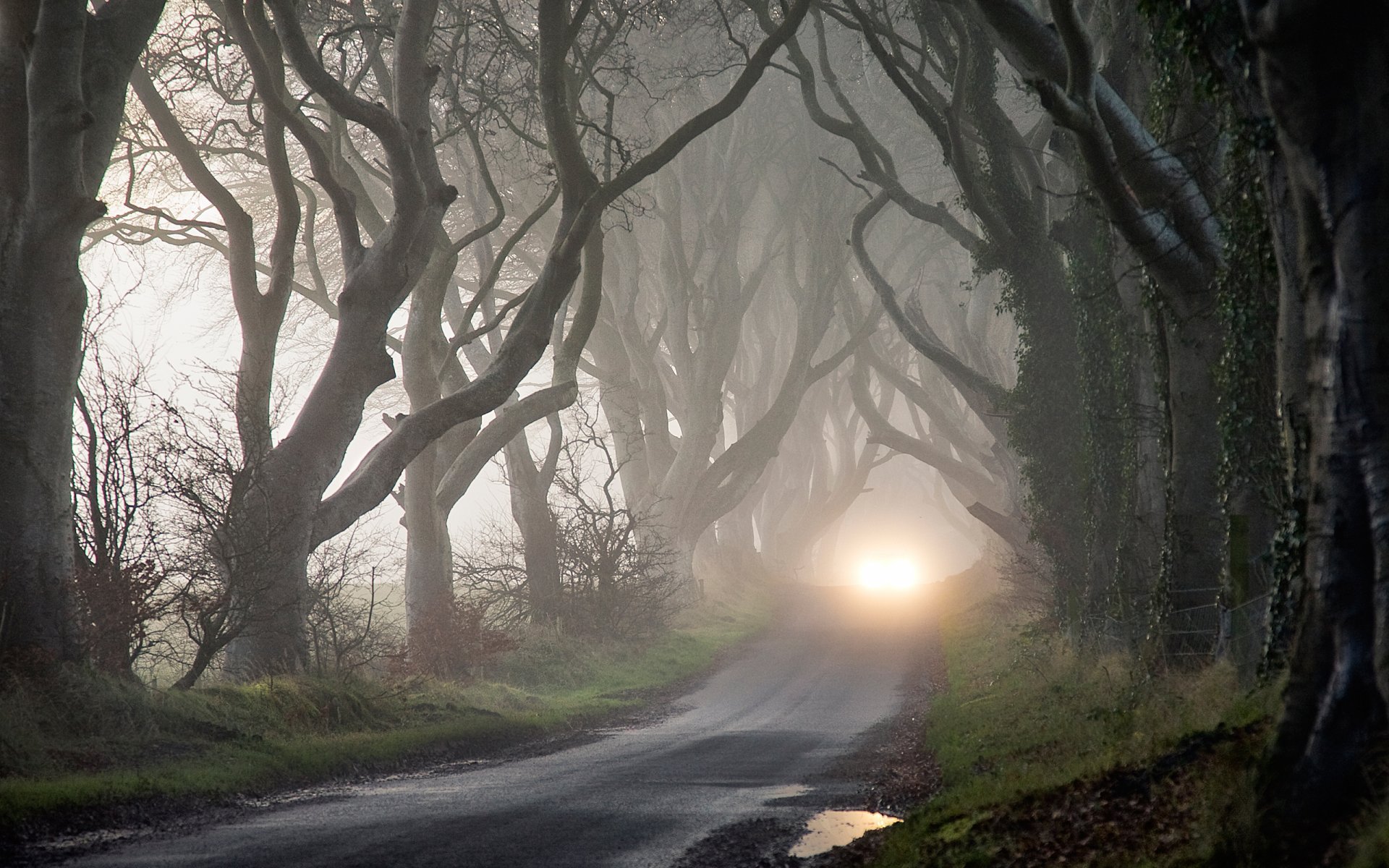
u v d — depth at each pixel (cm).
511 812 1736
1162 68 2614
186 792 1862
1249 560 2294
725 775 2280
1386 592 982
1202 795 1110
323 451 3353
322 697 2939
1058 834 1204
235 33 3525
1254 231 2002
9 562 2491
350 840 1465
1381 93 1006
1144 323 3447
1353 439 1027
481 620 4828
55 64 2547
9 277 2552
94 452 2691
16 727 2052
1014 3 2603
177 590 2839
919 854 1267
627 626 5828
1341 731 999
